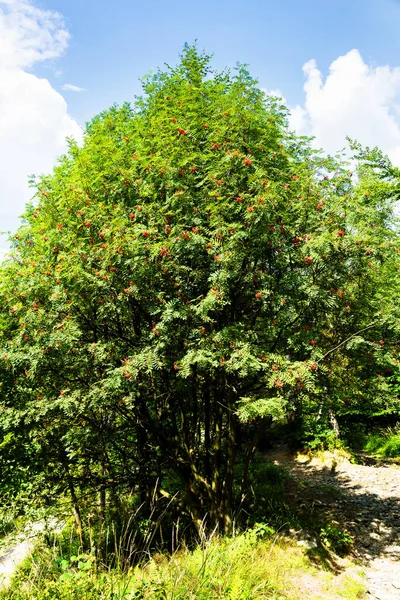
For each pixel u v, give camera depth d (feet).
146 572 14.32
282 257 20.94
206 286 21.40
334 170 22.74
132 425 25.05
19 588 12.10
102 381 20.11
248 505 27.43
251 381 22.84
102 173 22.68
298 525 25.18
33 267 22.41
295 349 20.36
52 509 24.45
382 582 19.17
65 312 21.99
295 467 40.65
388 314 20.12
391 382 37.42
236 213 19.99
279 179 21.36
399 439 42.73
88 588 11.38
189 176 21.62
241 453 34.47
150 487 26.66
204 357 18.07
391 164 30.27
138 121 26.22
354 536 24.41
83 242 22.08
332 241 18.65
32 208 31.22
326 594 17.66
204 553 14.94
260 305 22.35
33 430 22.68
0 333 24.80
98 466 28.86
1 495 25.36
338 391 22.90
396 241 21.79
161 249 18.95
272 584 16.71
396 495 30.94
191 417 28.96
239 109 21.07
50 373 23.24
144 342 21.72
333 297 19.36
